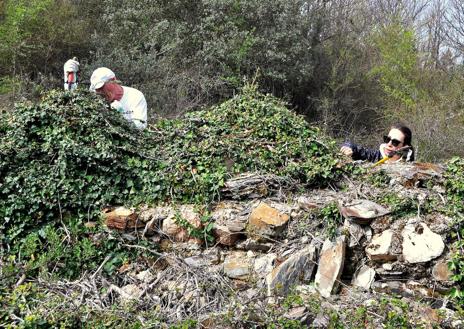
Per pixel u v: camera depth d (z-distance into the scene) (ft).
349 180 14.88
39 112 15.65
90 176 15.02
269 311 11.23
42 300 12.04
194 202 14.65
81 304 11.86
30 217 14.51
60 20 44.55
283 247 13.57
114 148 15.39
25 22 42.34
